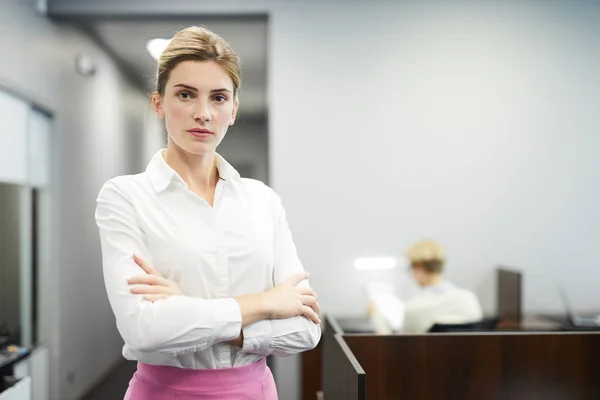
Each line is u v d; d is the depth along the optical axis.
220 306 0.87
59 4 3.11
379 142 3.24
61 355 3.19
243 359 0.93
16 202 2.86
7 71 2.60
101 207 0.94
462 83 3.25
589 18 3.23
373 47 3.23
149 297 0.85
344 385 1.20
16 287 2.88
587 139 3.24
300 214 3.22
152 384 0.91
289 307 0.93
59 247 3.22
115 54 3.36
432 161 3.24
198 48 0.88
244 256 0.94
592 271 3.24
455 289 2.64
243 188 1.01
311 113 3.23
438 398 1.45
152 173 0.95
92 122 3.35
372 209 3.24
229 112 0.92
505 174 3.24
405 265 3.22
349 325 2.90
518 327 2.79
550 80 3.25
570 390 1.46
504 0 3.24
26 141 2.88
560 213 3.24
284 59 3.22
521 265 3.25
